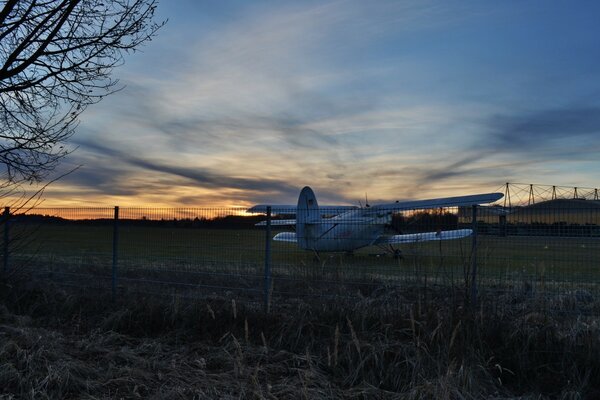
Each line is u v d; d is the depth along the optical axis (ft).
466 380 13.73
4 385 13.91
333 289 22.12
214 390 13.62
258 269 25.82
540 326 16.90
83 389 14.01
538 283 20.48
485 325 16.81
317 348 17.42
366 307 19.43
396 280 22.45
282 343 18.02
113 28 23.38
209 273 25.86
